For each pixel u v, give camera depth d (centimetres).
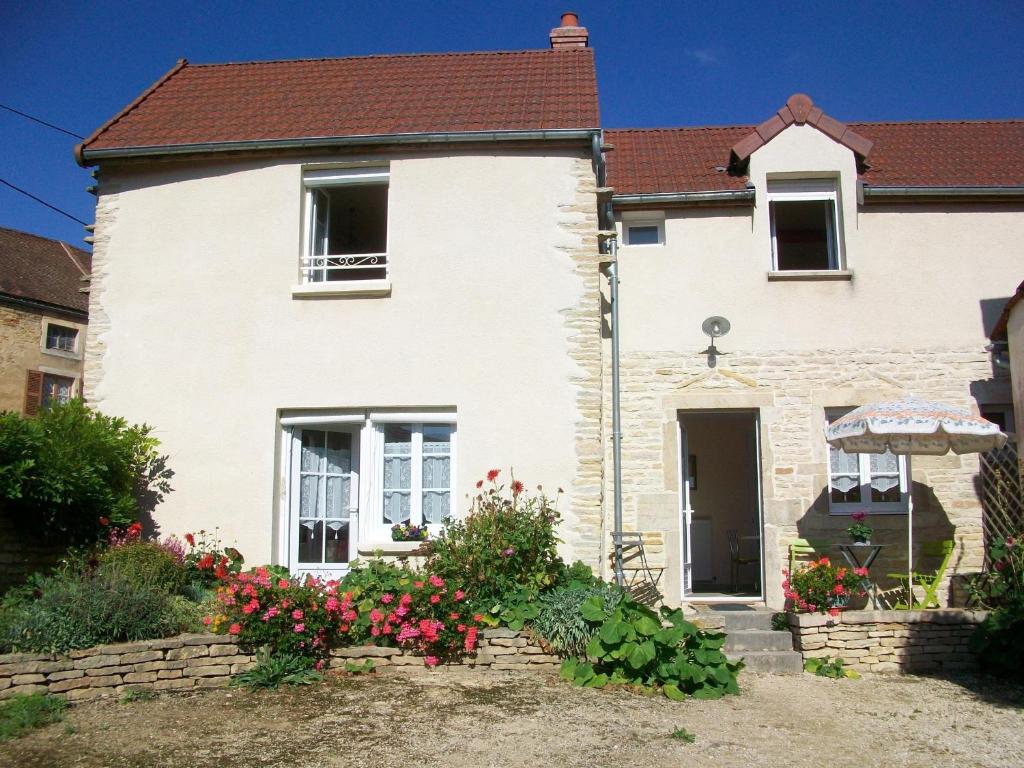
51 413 914
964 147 1218
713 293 1041
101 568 787
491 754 558
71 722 612
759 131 1059
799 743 604
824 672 818
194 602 825
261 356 986
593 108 1045
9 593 771
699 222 1058
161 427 988
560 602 799
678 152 1229
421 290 981
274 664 723
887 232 1045
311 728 604
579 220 982
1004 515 937
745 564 1187
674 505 1003
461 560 836
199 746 564
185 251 1017
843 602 867
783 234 1149
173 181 1034
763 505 1005
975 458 1005
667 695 713
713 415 1102
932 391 1012
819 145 1053
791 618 870
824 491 1000
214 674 722
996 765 566
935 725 655
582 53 1264
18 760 534
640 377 1031
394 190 999
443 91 1140
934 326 1026
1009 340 980
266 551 951
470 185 995
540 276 976
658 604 986
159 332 1006
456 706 662
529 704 673
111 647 686
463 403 959
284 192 1011
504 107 1068
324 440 1004
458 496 945
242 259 1005
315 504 990
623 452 1019
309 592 770
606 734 606
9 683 645
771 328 1031
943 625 849
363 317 982
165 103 1165
